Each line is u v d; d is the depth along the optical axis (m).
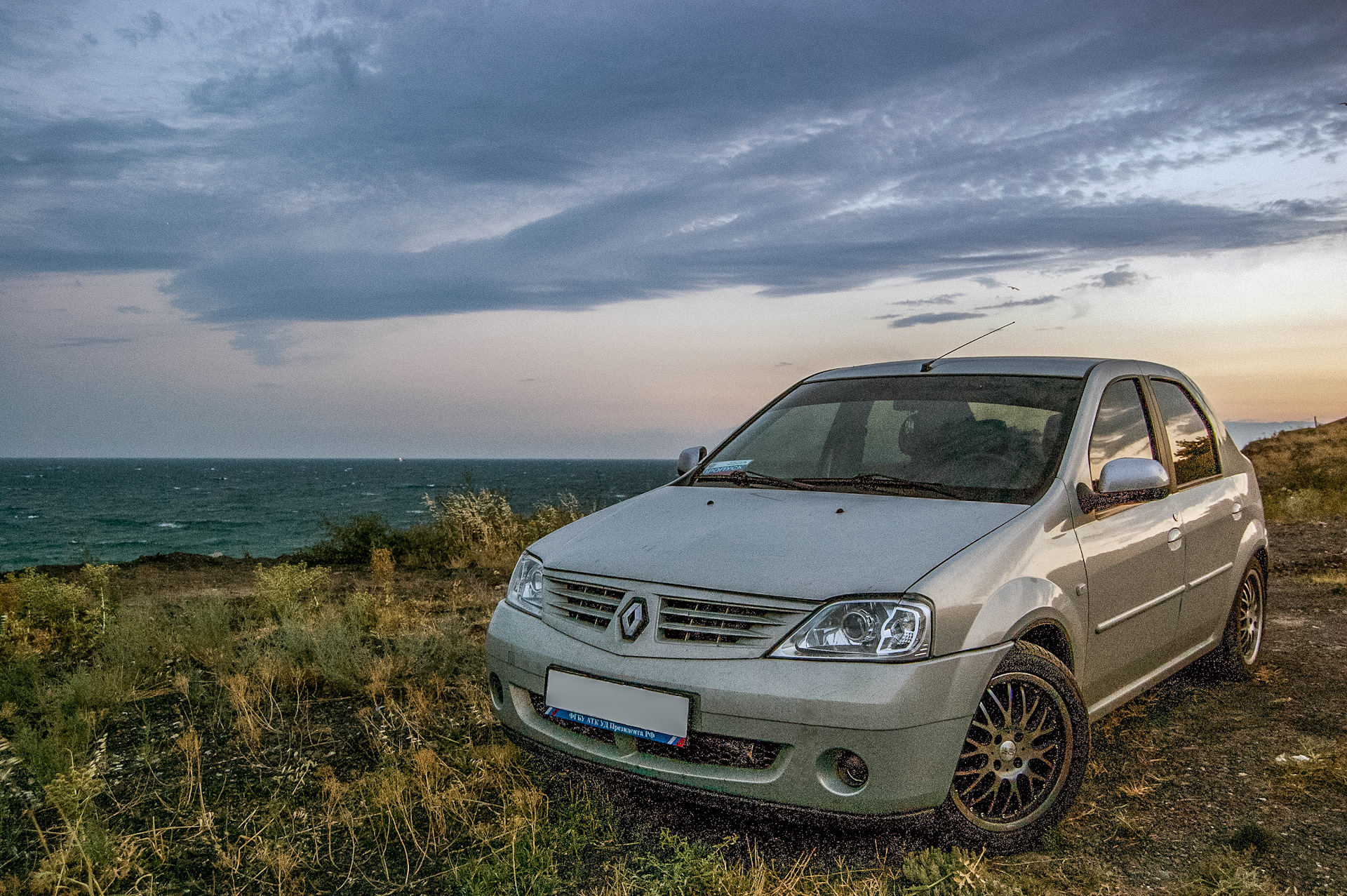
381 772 3.67
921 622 2.72
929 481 3.64
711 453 4.62
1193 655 4.44
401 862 3.02
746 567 2.98
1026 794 3.06
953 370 4.32
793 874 2.80
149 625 6.02
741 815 2.83
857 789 2.68
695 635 2.91
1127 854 2.95
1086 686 3.46
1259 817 3.19
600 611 3.15
